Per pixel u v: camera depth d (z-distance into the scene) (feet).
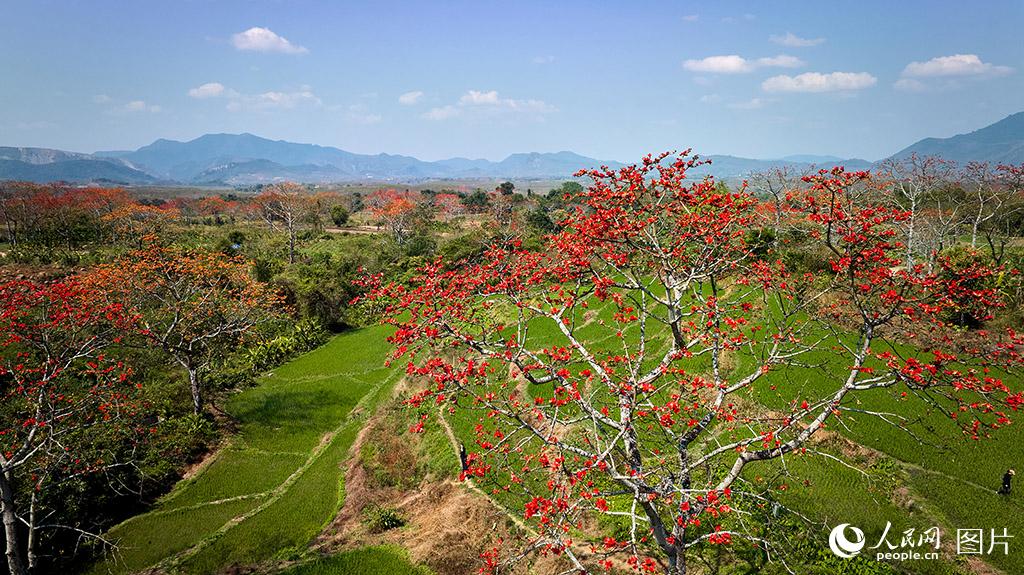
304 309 148.97
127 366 92.07
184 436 88.99
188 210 387.14
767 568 49.16
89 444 74.54
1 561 63.98
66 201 247.50
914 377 39.29
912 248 100.01
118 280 104.88
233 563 64.64
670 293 47.70
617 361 52.21
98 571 64.69
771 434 41.60
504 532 61.52
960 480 55.77
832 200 44.75
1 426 73.36
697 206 53.26
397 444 85.40
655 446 64.23
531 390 84.23
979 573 45.57
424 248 210.59
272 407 104.01
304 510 74.64
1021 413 64.54
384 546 63.87
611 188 50.96
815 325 81.10
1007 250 136.46
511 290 52.39
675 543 37.86
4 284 78.95
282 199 251.80
